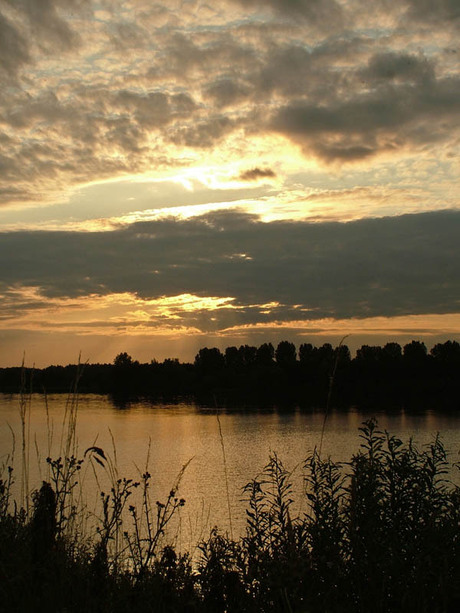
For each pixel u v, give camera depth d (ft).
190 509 37.88
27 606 10.73
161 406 263.49
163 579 12.07
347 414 198.90
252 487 14.97
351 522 12.55
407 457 13.91
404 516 13.03
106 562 12.14
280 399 272.31
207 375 332.80
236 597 12.08
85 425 185.37
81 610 10.86
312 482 14.26
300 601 10.77
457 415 186.70
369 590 11.66
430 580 11.34
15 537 13.57
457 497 13.07
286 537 12.76
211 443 144.87
